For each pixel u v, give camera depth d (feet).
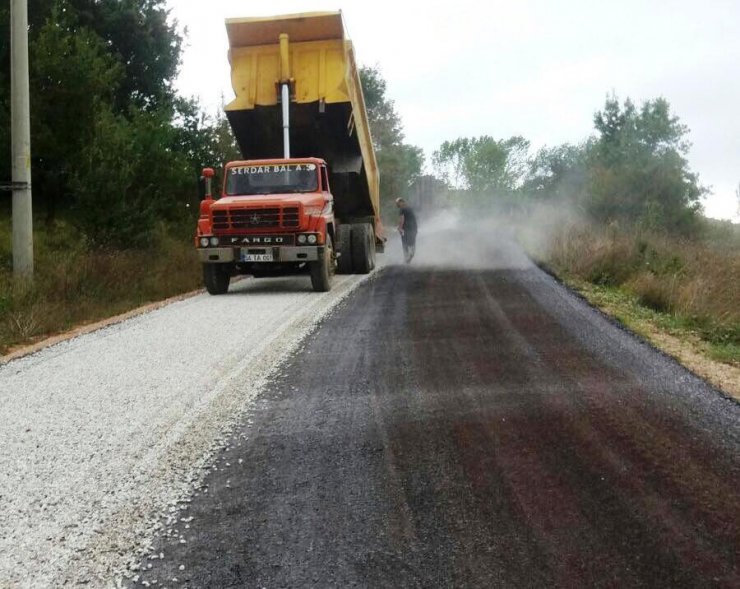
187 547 9.76
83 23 62.64
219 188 61.05
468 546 9.39
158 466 12.73
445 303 29.30
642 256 38.55
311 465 12.39
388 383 17.37
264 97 42.11
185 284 42.06
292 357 20.58
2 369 21.02
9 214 49.88
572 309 26.96
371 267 46.14
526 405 15.08
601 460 12.01
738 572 8.54
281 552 9.48
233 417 15.26
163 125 53.98
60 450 13.74
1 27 47.96
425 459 12.37
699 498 10.50
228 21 40.83
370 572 8.87
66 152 48.03
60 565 9.41
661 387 16.14
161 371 19.70
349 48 43.21
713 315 25.22
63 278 34.68
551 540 9.44
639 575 8.54
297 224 35.83
